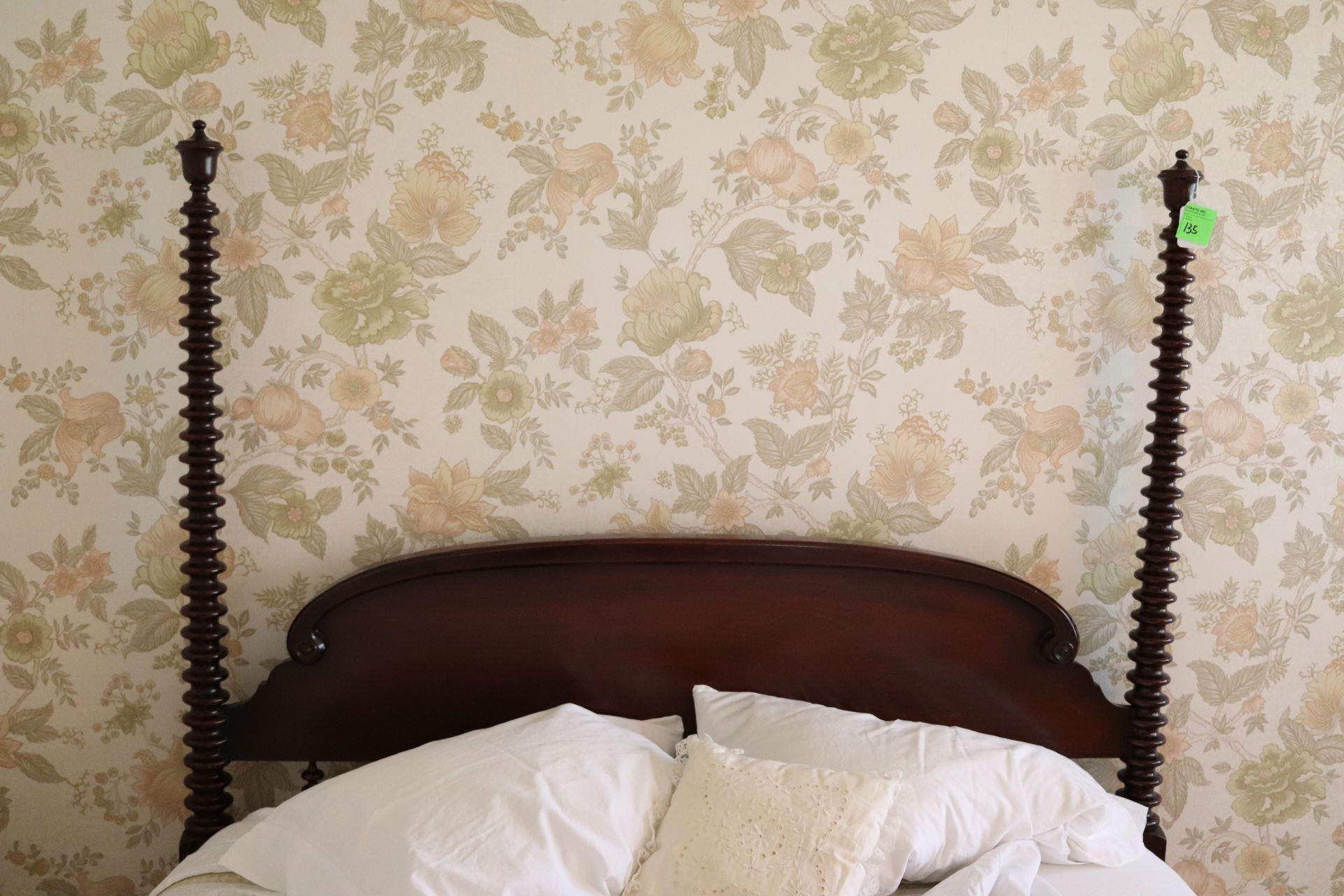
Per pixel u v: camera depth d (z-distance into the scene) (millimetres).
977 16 2047
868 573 2031
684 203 2039
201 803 1929
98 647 2029
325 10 1952
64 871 2066
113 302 1969
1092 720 2076
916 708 2055
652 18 2004
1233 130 2100
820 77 2037
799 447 2100
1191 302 2035
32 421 1980
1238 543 2184
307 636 1942
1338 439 2178
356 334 2010
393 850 1521
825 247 2064
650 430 2074
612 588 2004
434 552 1979
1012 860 1669
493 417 2047
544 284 2033
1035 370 2115
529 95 2000
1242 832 2240
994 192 2078
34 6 1912
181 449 2004
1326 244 2137
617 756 1741
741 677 2029
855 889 1556
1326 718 2230
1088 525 2150
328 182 1980
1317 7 2090
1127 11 2064
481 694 1995
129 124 1942
